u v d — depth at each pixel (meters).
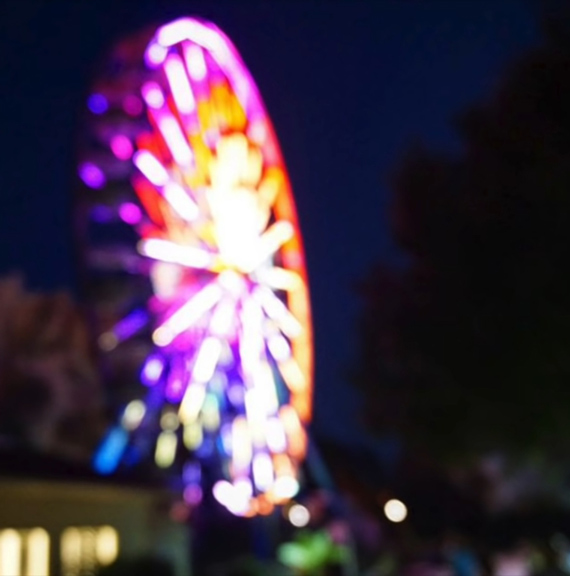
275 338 36.12
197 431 35.84
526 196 8.84
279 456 36.94
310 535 41.69
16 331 45.59
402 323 11.86
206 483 36.50
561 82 8.49
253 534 41.28
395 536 34.91
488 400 10.13
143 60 36.09
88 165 35.34
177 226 35.44
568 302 8.89
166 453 35.12
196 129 35.91
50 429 44.34
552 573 27.55
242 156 36.16
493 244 9.58
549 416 9.69
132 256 35.31
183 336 34.97
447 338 10.52
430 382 11.32
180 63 36.09
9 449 21.00
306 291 36.62
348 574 40.69
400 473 33.16
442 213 10.52
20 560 17.64
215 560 39.22
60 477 19.39
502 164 9.20
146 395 35.22
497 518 28.64
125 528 25.20
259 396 35.41
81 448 44.75
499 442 11.05
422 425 11.89
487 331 9.72
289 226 36.66
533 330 9.18
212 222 35.47
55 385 44.94
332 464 45.41
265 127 37.25
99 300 35.16
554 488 15.25
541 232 8.84
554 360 9.16
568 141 8.45
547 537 27.64
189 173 35.78
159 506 29.08
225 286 35.25
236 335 35.47
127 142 35.88
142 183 35.62
